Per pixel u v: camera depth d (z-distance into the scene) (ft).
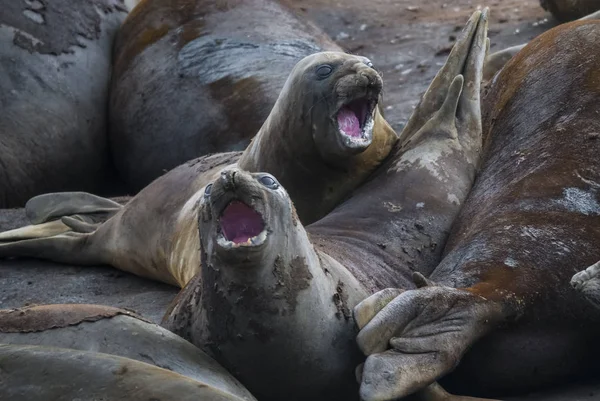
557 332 77.20
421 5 203.00
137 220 113.29
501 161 93.97
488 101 104.22
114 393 60.70
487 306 75.51
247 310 71.46
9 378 62.95
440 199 93.56
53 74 148.87
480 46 104.47
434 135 99.35
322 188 99.50
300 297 72.18
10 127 143.13
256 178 72.33
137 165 148.87
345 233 89.92
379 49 183.11
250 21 149.59
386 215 91.81
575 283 73.67
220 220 71.05
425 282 77.10
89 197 132.57
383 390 69.92
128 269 116.47
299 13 157.69
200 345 74.95
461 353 73.82
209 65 145.07
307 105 96.84
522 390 78.95
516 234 81.35
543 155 88.69
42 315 73.10
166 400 59.57
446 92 102.32
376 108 100.94
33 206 131.44
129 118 148.97
